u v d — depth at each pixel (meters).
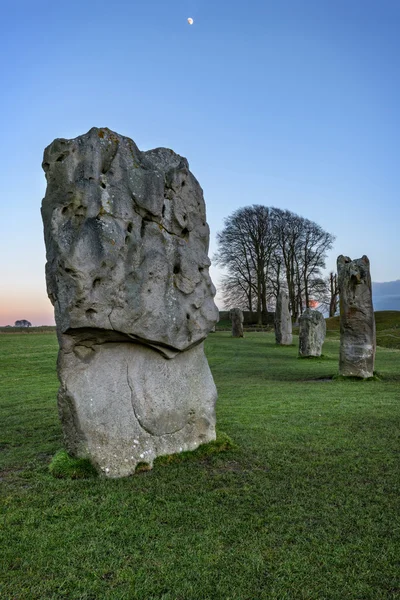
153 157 6.83
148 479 5.64
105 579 3.73
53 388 13.40
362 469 5.97
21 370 17.06
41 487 5.43
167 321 6.37
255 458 6.48
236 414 9.40
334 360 21.38
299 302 54.03
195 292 6.86
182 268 6.68
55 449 7.23
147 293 6.15
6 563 3.91
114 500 5.05
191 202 7.04
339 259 15.20
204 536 4.32
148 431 6.21
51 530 4.43
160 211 6.46
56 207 5.66
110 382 6.01
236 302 54.19
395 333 34.41
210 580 3.70
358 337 14.73
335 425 8.32
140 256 6.16
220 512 4.79
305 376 15.91
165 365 6.58
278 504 4.96
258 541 4.23
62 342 5.74
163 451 6.33
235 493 5.27
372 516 4.70
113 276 5.78
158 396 6.38
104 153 6.03
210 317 7.04
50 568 3.84
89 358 5.96
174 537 4.30
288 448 6.93
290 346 28.48
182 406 6.63
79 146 5.86
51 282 5.71
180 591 3.56
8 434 8.23
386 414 9.17
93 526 4.50
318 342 22.27
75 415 5.75
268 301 54.09
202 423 6.84
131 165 6.31
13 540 4.27
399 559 3.94
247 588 3.61
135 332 6.01
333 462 6.26
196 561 3.94
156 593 3.55
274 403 10.59
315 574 3.76
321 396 11.52
